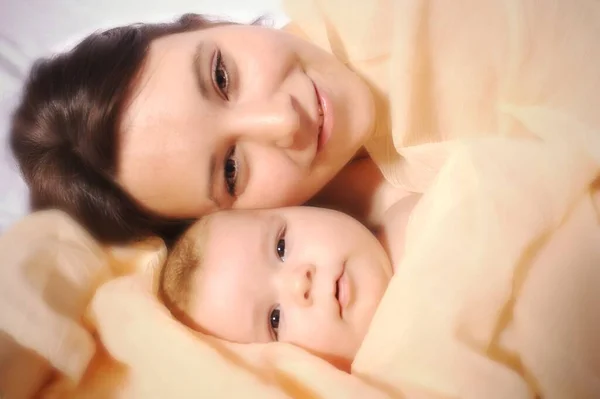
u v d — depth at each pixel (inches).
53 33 41.2
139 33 29.3
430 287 22.9
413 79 28.2
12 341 24.6
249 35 28.5
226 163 28.5
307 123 27.6
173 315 27.6
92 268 28.3
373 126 30.1
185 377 23.8
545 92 24.5
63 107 28.3
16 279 25.6
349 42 31.4
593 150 22.2
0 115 36.8
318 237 28.3
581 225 22.2
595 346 20.9
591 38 23.7
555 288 21.6
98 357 26.0
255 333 27.6
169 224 31.7
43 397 24.9
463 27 27.1
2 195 35.6
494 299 22.0
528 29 24.6
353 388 22.1
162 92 26.8
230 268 28.2
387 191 33.8
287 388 23.2
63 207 30.6
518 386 20.9
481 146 24.6
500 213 22.7
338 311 26.7
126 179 28.6
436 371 21.7
